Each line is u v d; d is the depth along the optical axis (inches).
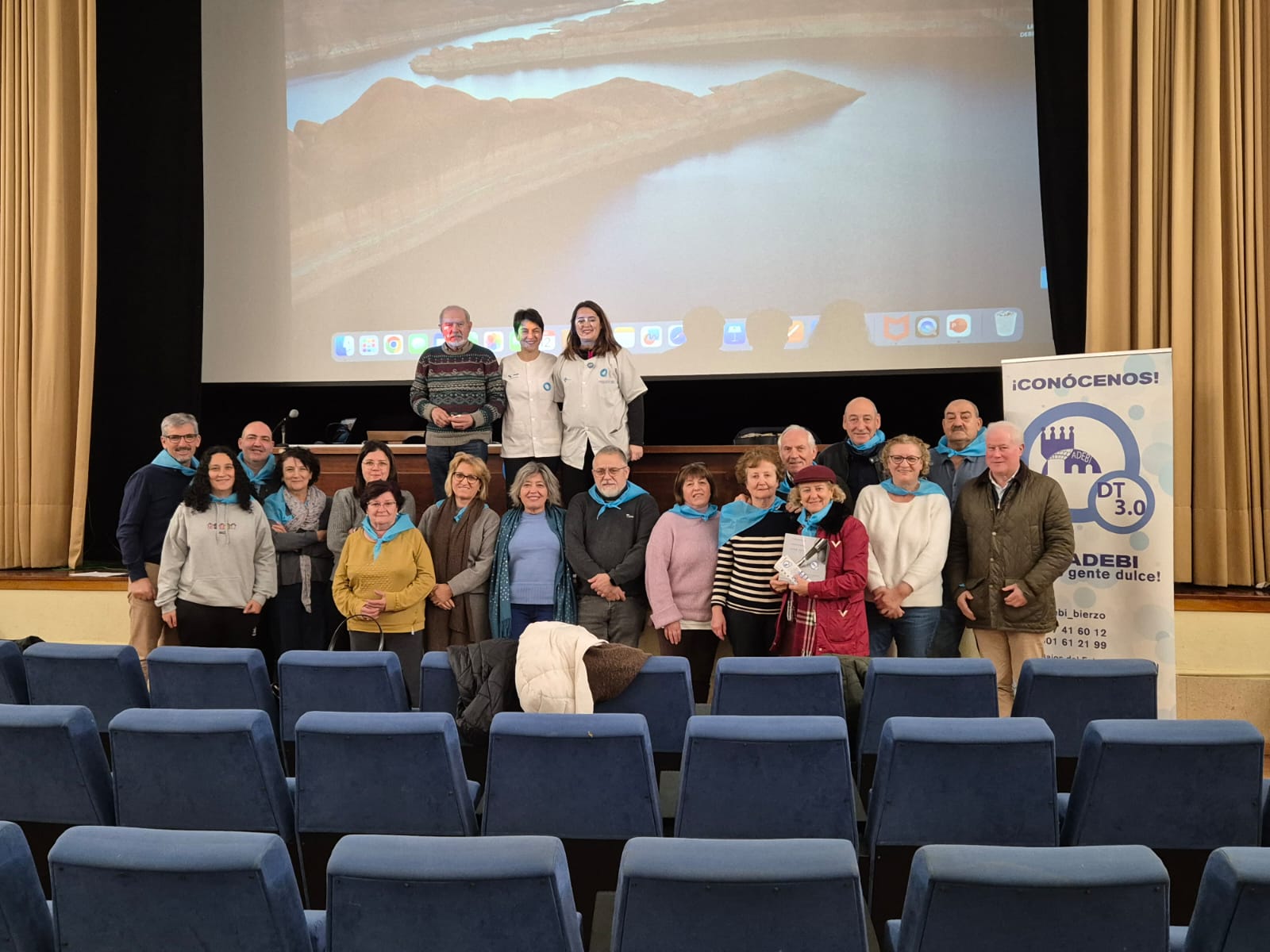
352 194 297.7
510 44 289.9
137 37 290.5
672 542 190.7
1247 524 228.5
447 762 105.0
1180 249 231.6
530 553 195.9
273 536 204.1
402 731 103.7
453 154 293.1
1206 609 217.3
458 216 293.4
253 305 303.4
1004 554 179.5
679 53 282.2
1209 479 229.5
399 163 295.4
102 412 296.2
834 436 306.3
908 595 179.5
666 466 245.9
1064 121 247.6
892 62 271.4
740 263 281.1
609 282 287.7
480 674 133.0
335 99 297.3
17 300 287.6
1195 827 100.2
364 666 133.6
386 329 297.4
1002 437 178.1
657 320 285.7
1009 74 265.7
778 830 104.7
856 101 273.6
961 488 193.6
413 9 293.1
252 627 199.2
